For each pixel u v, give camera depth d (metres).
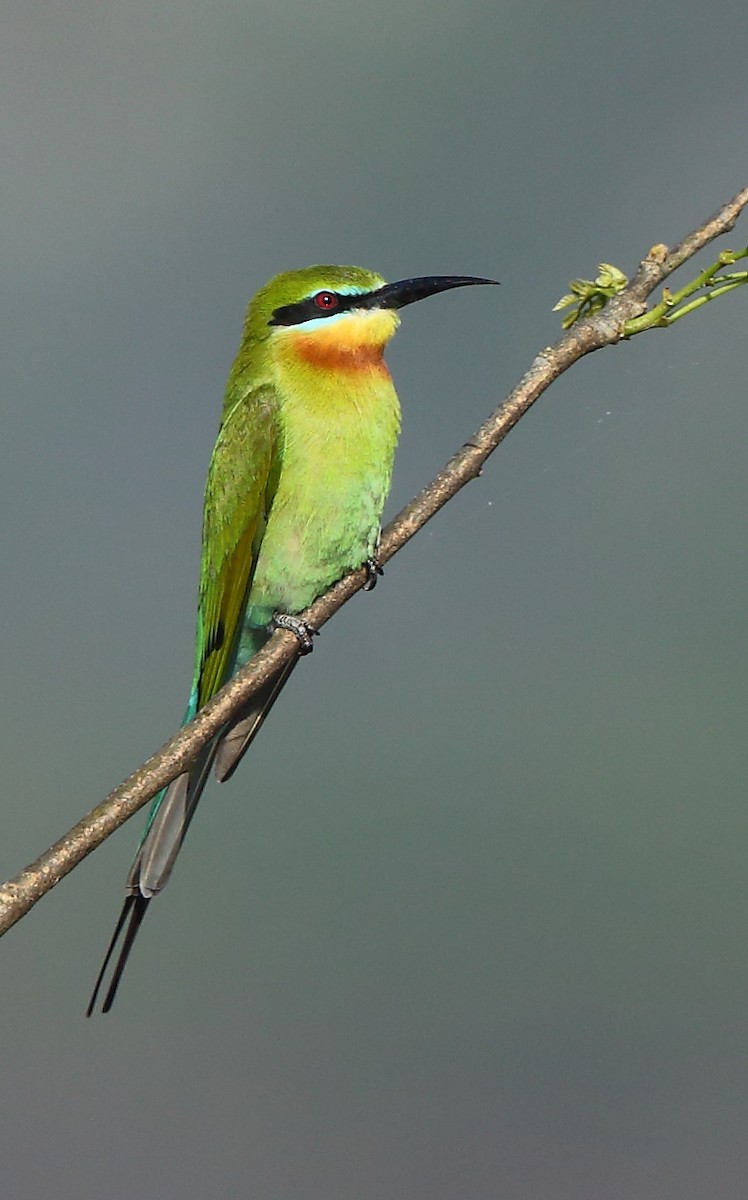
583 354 7.24
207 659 10.12
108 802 5.96
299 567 9.93
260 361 10.10
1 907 5.44
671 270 7.23
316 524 9.87
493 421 7.24
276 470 9.86
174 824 7.92
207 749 8.30
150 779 6.16
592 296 7.33
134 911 7.87
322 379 9.85
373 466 9.91
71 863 5.68
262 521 9.89
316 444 9.81
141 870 7.83
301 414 9.84
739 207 7.30
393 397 10.05
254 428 9.88
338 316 9.92
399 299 9.98
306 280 10.01
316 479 9.82
